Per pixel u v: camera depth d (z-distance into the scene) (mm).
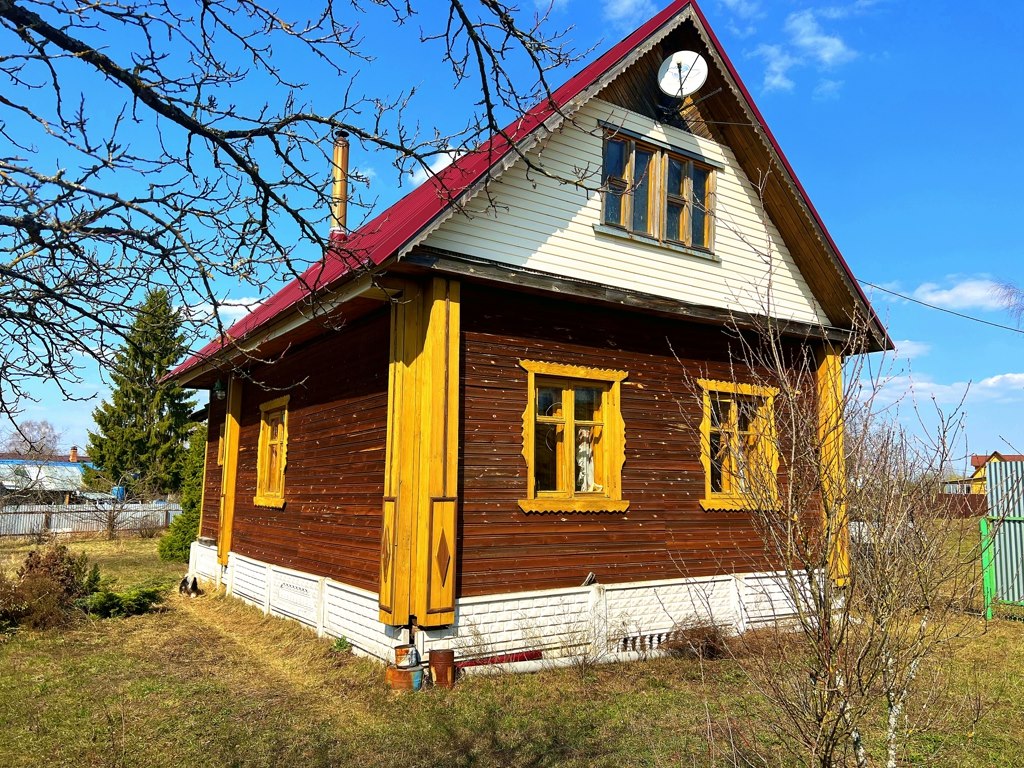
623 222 9359
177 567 16516
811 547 3590
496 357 8078
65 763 5309
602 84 8742
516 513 7973
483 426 7867
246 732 5906
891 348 5508
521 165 8367
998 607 10500
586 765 5203
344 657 7895
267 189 3744
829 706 3482
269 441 11570
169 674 7621
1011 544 11023
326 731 5918
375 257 7113
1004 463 10336
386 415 7980
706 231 10258
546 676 7355
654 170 9789
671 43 9977
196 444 18203
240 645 9031
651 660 8000
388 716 6238
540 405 8594
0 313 3170
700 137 10297
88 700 6699
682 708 6383
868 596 3533
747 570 9664
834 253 10539
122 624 10141
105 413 29000
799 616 3574
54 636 9305
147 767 5258
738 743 4949
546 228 8555
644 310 9102
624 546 8734
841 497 3549
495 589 7723
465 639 7422
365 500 8195
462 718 6160
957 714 5562
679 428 9445
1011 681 7066
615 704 6535
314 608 8969
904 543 3539
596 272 8906
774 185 10484
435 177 4520
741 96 10008
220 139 3549
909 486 3604
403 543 7258
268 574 10336
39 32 3111
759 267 10609
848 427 3709
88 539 22938
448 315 7566
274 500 10672
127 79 3279
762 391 4387
